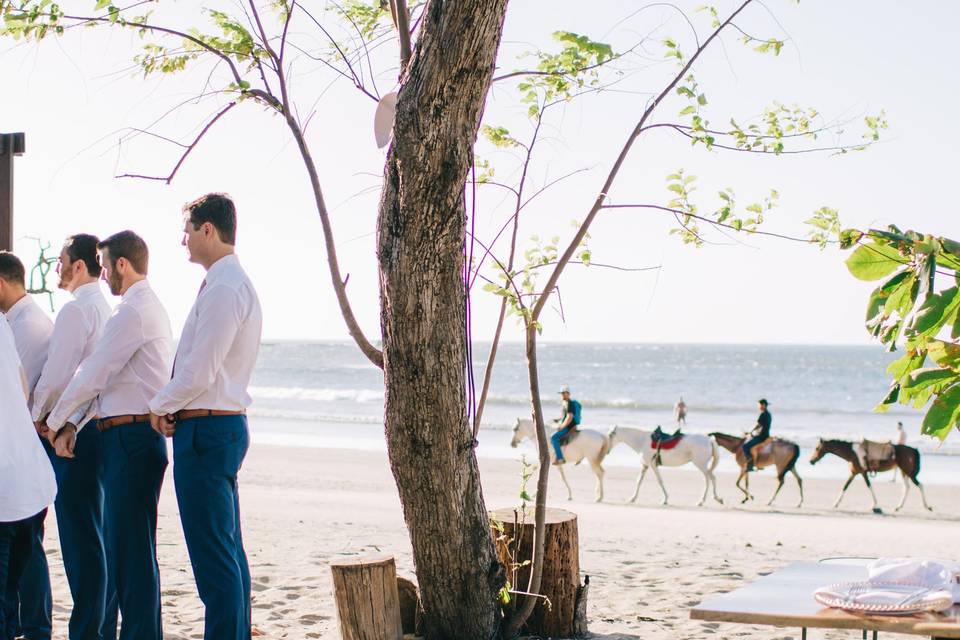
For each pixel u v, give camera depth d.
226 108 4.77
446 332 4.35
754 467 18.19
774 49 4.71
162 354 4.48
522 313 4.75
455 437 4.48
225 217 4.25
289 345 195.88
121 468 4.35
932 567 3.26
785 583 3.45
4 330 4.16
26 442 4.12
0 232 6.93
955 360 2.89
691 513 15.84
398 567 8.16
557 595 5.34
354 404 50.94
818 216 4.23
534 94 4.98
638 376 79.12
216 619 4.08
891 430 36.44
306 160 4.90
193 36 4.89
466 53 3.94
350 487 18.34
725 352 164.75
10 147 6.93
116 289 4.43
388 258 4.28
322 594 6.80
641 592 7.27
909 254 2.93
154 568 4.41
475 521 4.64
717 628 6.04
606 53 4.73
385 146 4.56
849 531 13.41
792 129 4.73
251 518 11.98
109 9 4.57
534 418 4.98
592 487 19.92
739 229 4.65
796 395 60.66
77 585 4.65
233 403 4.21
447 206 4.17
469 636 4.73
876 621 2.88
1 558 4.09
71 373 4.65
